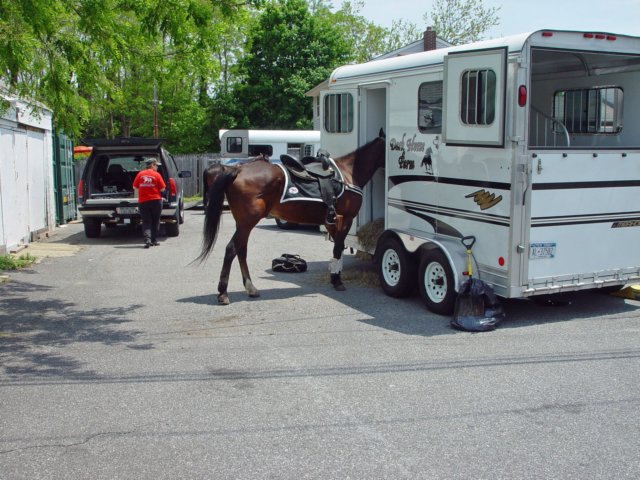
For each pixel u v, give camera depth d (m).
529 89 6.68
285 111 31.91
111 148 14.40
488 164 7.04
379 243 8.83
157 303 8.45
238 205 8.32
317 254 12.36
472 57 6.96
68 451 4.22
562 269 7.14
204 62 8.81
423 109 8.10
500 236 6.95
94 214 14.17
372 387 5.36
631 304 8.17
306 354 6.25
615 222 7.42
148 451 4.22
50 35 7.56
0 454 4.18
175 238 14.95
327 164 8.80
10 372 5.77
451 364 5.92
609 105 8.14
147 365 5.96
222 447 4.28
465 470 3.95
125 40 8.59
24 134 13.59
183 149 37.22
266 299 8.60
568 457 4.12
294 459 4.11
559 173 6.95
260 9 8.03
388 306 8.16
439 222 7.91
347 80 9.66
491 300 7.10
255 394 5.23
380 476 3.88
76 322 7.51
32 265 11.33
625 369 5.77
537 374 5.64
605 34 7.02
